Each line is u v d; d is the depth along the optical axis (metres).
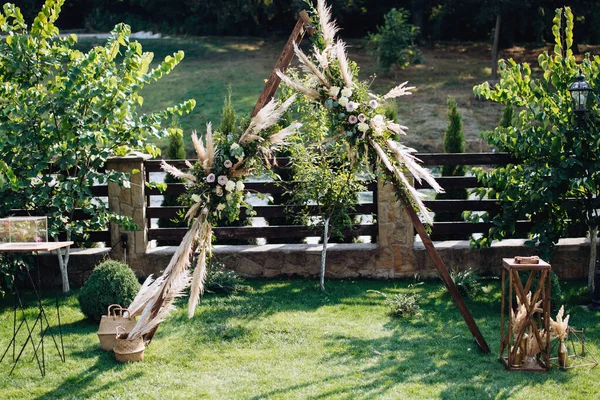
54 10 7.64
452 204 8.36
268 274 8.45
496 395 5.05
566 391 5.13
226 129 9.95
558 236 7.70
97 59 7.56
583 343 5.78
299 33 6.56
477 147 20.23
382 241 8.36
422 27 32.31
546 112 7.52
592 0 27.08
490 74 27.12
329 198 7.79
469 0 28.56
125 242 8.36
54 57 7.58
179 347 6.12
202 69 29.25
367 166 6.02
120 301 6.71
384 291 7.83
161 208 8.53
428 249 5.97
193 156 20.78
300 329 6.52
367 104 5.88
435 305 7.29
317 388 5.20
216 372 5.56
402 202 6.00
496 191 7.89
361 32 34.31
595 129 7.15
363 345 6.12
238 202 5.73
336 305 7.29
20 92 7.39
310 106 7.52
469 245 8.23
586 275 8.26
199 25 34.97
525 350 5.63
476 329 5.95
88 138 7.21
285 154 8.87
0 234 5.79
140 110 25.11
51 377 5.50
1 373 5.61
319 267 8.41
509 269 5.60
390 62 26.23
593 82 7.21
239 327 6.57
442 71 27.86
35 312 7.21
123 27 7.81
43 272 8.36
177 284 5.61
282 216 8.54
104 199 12.05
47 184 7.55
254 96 25.48
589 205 7.53
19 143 7.30
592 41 30.94
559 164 7.37
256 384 5.30
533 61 28.66
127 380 5.42
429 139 21.25
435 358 5.81
